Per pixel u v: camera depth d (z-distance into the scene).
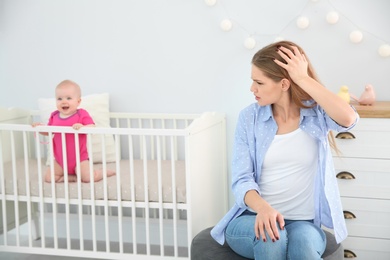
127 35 3.28
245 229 1.96
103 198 2.71
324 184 2.04
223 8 3.11
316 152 2.07
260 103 2.06
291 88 2.03
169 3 3.19
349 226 2.65
